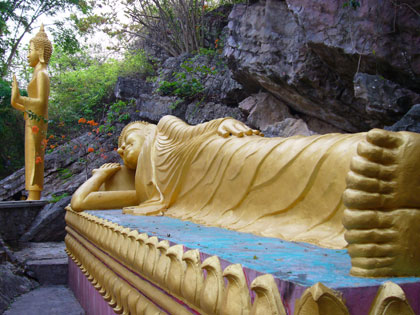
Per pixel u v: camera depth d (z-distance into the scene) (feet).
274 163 9.45
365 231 4.73
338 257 5.97
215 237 8.45
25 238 25.50
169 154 14.97
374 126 20.15
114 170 19.43
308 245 7.27
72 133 44.21
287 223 8.80
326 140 8.50
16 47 48.42
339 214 7.78
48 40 28.81
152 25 45.37
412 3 16.29
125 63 44.47
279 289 4.45
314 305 3.86
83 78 47.37
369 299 4.17
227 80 29.25
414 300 4.52
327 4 18.22
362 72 18.39
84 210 17.15
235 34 24.63
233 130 12.47
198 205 12.83
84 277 15.61
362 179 4.87
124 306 9.90
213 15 39.40
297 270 4.99
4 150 48.24
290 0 19.34
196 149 13.48
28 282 18.83
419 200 4.92
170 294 7.22
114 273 11.09
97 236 12.26
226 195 11.28
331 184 7.91
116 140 35.99
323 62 20.06
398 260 4.75
